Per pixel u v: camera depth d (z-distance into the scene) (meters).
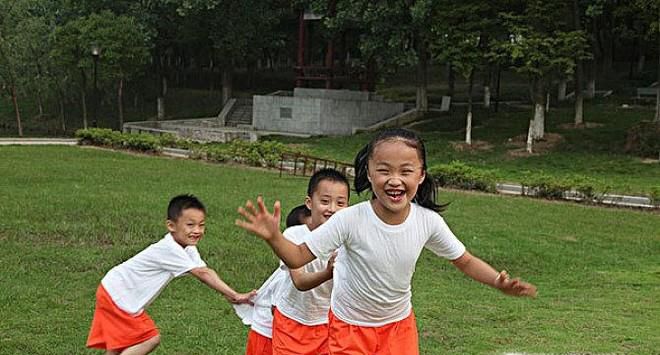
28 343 6.67
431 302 9.09
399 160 3.71
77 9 40.19
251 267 10.20
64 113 46.44
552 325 8.08
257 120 37.78
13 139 29.75
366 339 4.07
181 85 51.16
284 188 18.33
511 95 41.06
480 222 14.94
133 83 46.78
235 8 37.78
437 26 27.89
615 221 15.97
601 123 30.14
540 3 26.16
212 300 8.52
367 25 32.12
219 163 24.33
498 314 8.55
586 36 26.77
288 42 46.75
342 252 4.07
